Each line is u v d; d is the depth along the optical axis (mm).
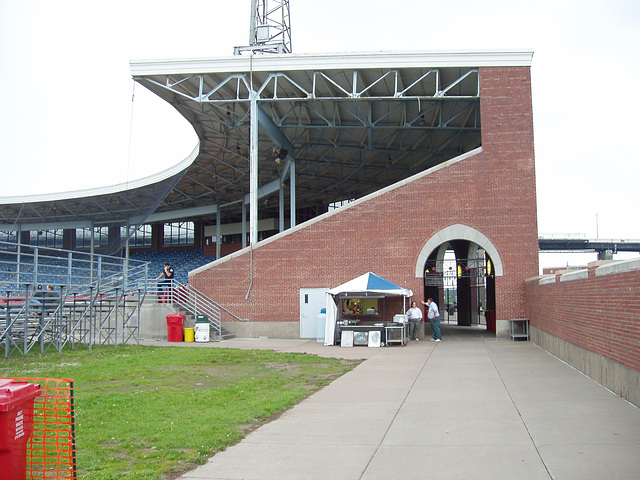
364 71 27859
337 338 23703
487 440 7672
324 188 50625
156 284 27844
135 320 27141
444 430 8320
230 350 20750
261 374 14570
